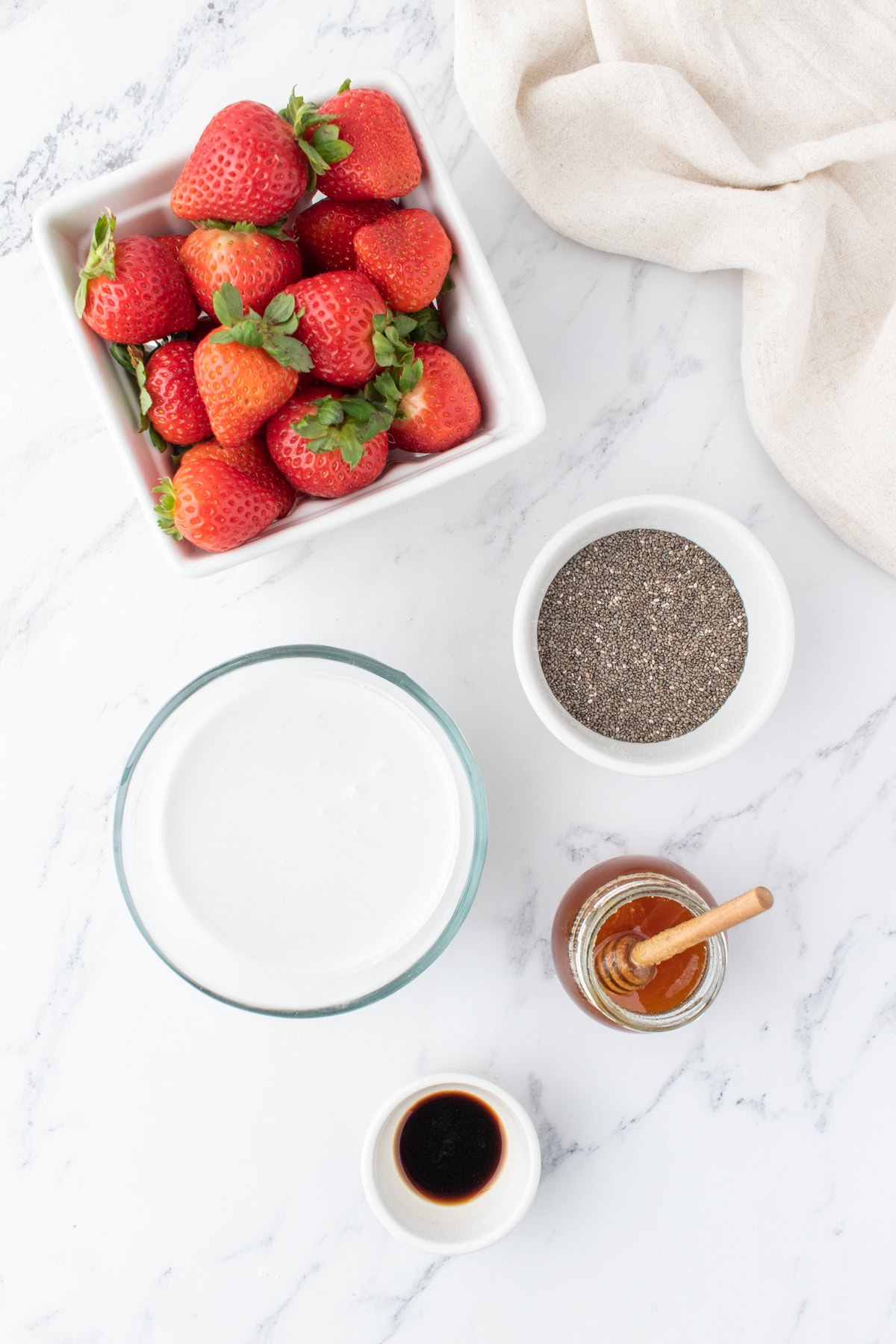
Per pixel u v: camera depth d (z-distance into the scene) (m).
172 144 0.80
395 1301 0.82
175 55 0.79
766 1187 0.82
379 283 0.71
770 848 0.82
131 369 0.72
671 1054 0.82
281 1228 0.82
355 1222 0.82
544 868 0.81
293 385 0.70
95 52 0.79
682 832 0.81
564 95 0.76
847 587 0.81
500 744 0.81
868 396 0.78
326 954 0.79
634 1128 0.82
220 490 0.70
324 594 0.81
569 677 0.80
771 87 0.78
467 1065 0.82
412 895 0.79
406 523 0.81
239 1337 0.82
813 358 0.80
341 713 0.78
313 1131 0.82
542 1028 0.82
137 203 0.72
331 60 0.80
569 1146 0.82
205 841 0.78
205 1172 0.82
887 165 0.78
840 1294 0.82
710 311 0.80
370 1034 0.82
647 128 0.77
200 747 0.78
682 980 0.77
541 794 0.81
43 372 0.80
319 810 0.79
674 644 0.79
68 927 0.81
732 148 0.77
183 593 0.80
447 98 0.80
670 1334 0.82
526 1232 0.82
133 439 0.71
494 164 0.80
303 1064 0.82
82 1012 0.81
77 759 0.81
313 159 0.69
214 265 0.69
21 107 0.79
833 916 0.82
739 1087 0.82
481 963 0.81
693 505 0.76
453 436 0.73
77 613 0.80
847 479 0.78
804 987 0.82
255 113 0.68
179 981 0.81
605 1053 0.82
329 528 0.71
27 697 0.81
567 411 0.80
